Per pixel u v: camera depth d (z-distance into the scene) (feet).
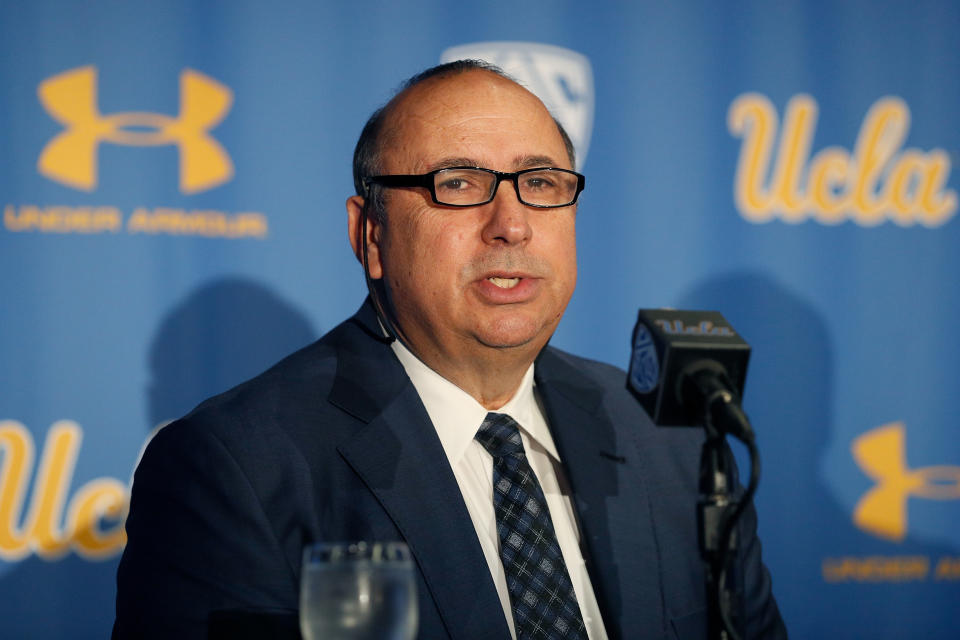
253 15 14.42
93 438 13.89
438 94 8.02
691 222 15.51
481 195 7.79
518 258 7.63
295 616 7.03
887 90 16.03
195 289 14.19
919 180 16.10
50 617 13.74
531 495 7.86
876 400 15.89
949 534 15.98
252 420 7.66
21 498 13.70
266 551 7.15
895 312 15.97
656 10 15.48
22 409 13.71
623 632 7.82
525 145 7.86
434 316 7.79
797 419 15.69
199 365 14.17
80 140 13.91
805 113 15.83
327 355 8.52
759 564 9.02
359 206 8.65
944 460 16.01
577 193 8.13
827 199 15.85
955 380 16.07
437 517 7.48
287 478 7.44
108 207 13.97
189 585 7.05
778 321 15.67
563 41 15.21
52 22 13.84
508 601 7.47
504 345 7.72
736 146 15.66
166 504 7.34
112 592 13.91
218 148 14.29
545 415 8.76
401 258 7.90
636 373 6.92
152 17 14.12
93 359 13.92
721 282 15.53
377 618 5.34
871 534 15.84
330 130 14.61
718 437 5.98
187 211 14.20
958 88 16.22
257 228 14.37
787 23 15.81
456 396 8.18
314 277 14.52
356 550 5.57
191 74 14.23
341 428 7.84
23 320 13.73
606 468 8.54
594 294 15.23
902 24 16.11
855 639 15.71
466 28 14.99
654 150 15.43
